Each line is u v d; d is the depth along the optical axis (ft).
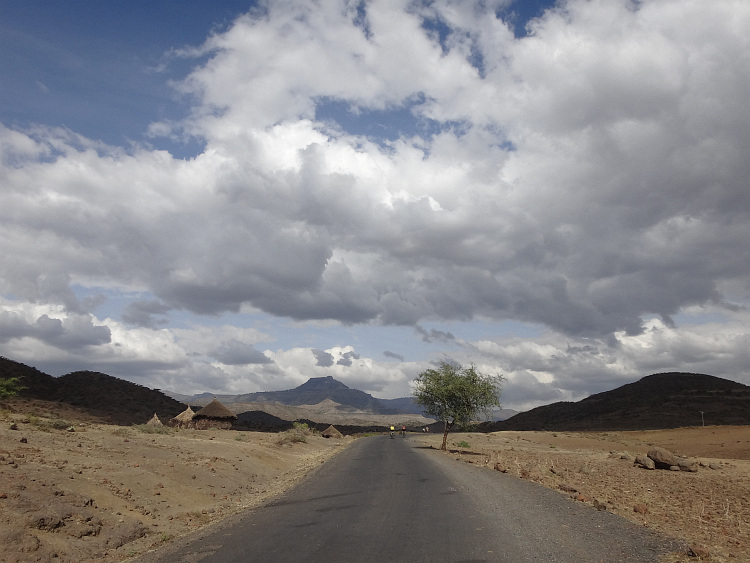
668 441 190.08
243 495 56.75
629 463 105.29
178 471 57.52
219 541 33.12
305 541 31.53
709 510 47.09
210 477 60.29
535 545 29.43
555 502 46.47
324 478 70.90
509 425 484.74
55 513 33.37
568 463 104.47
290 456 111.04
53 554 29.30
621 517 39.32
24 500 33.65
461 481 62.39
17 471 39.37
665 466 95.20
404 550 28.45
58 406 158.51
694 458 123.65
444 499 47.78
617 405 460.14
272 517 41.29
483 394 138.62
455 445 175.94
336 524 36.68
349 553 28.07
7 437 52.90
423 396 142.92
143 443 70.85
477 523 35.96
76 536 32.63
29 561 27.76
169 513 42.73
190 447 78.89
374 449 143.95
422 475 70.03
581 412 477.36
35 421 68.85
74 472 44.45
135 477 49.21
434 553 27.71
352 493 53.83
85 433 68.08
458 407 139.13
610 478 76.54
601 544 29.81
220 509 47.65
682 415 375.04
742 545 30.81
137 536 35.60
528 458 116.98
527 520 37.09
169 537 35.65
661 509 46.14
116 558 30.89
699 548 26.96
